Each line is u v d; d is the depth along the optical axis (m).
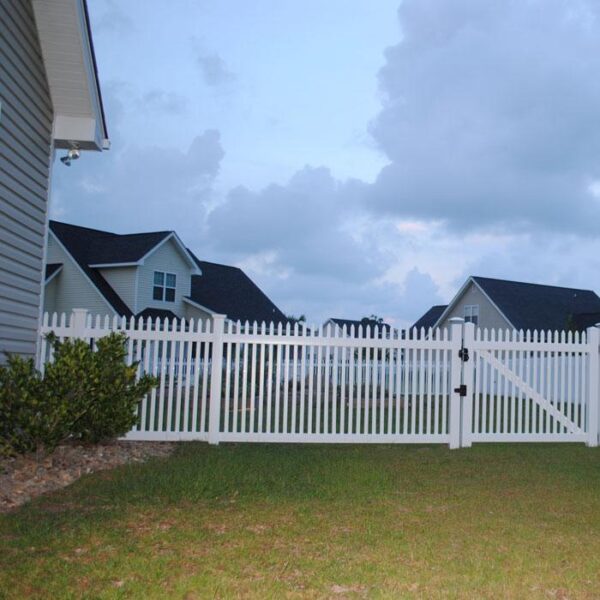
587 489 7.65
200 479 7.29
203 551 5.02
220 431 10.34
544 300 35.56
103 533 5.37
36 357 9.75
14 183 8.84
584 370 11.37
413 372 10.71
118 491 6.79
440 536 5.61
